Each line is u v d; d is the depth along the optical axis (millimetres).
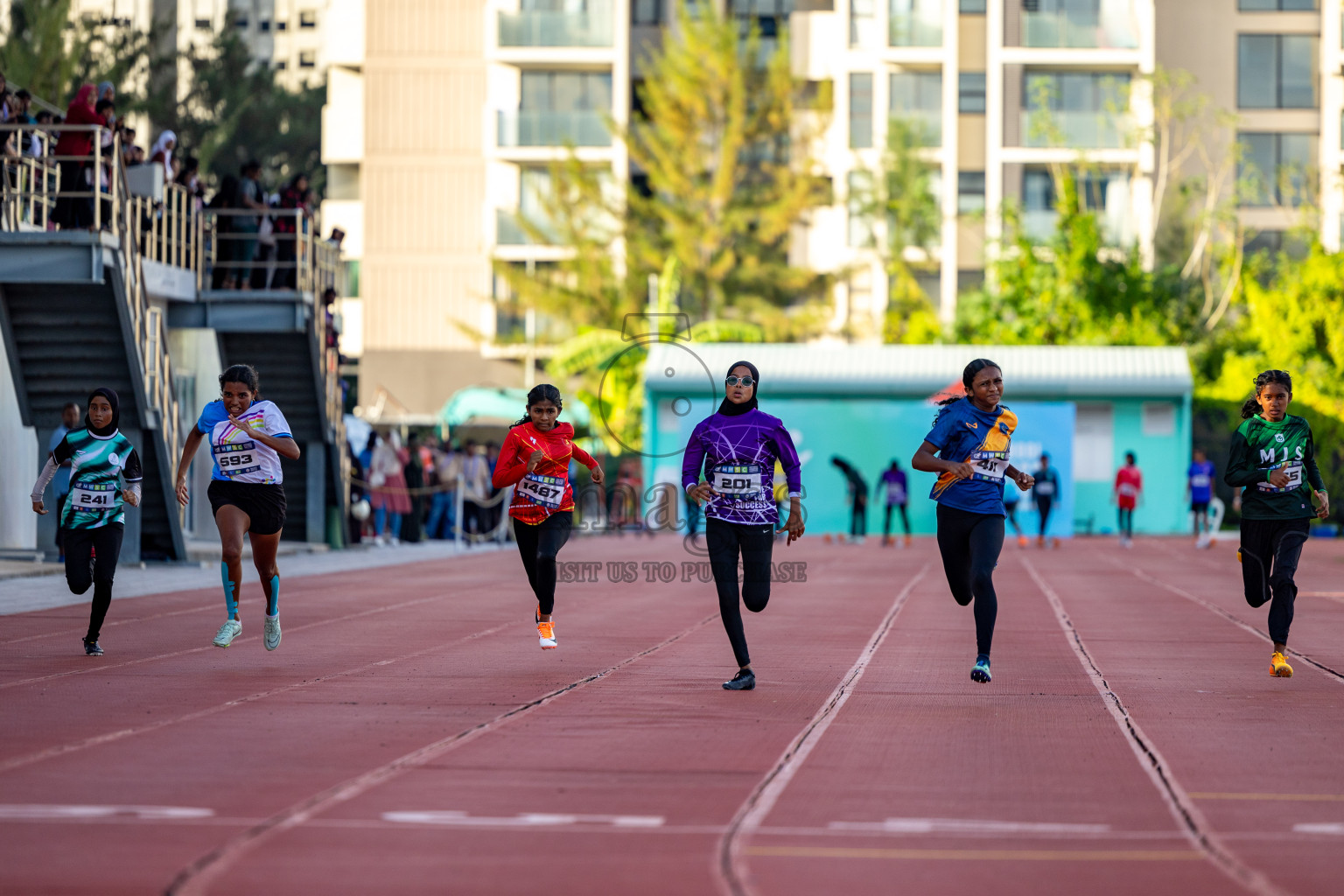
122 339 40875
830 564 50500
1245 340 94688
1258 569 22031
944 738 16500
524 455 23344
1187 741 16359
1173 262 105625
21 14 86500
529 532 23719
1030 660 23672
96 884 10516
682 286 105938
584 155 108688
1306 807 13133
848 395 77000
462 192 112688
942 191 108125
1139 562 53094
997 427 20453
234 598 23266
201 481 55375
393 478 60219
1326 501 21844
